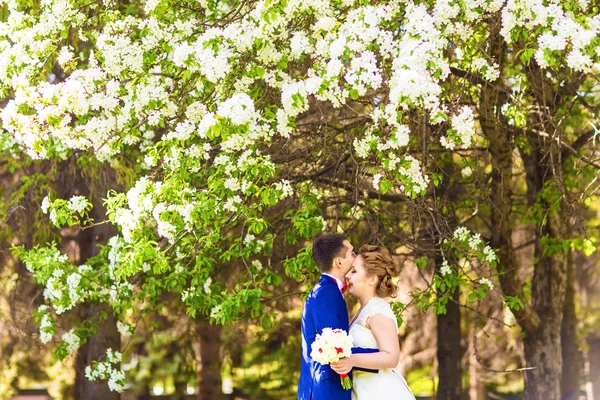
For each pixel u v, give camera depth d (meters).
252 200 5.79
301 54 5.04
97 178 8.63
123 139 5.31
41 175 8.80
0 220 9.12
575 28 4.22
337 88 4.41
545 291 9.16
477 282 6.44
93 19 5.77
